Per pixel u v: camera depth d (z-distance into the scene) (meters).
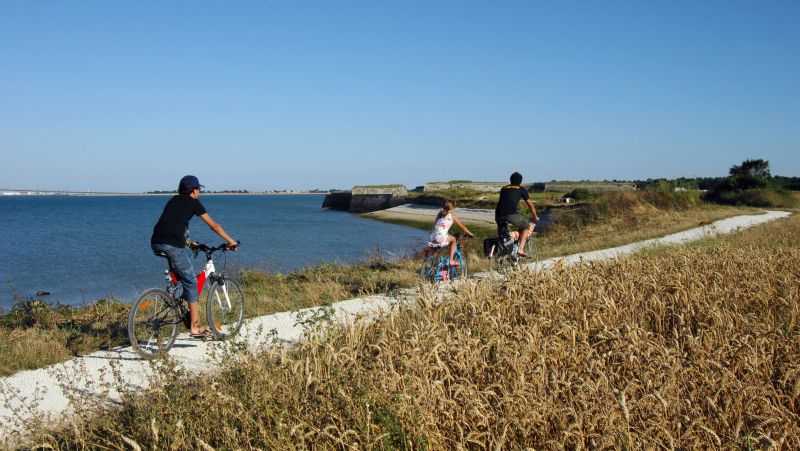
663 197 34.44
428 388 4.70
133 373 6.43
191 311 7.42
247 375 5.27
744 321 6.88
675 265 10.56
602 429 4.41
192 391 5.18
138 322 6.89
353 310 9.34
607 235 24.28
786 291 8.59
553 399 4.80
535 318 6.72
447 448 4.41
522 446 4.33
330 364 5.25
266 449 4.17
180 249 7.27
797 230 21.20
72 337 7.75
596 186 78.06
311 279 13.30
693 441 4.51
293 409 4.60
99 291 19.94
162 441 4.47
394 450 4.21
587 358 5.50
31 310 10.20
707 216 30.12
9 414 5.38
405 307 7.84
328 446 4.27
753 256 11.43
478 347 5.77
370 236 46.06
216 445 4.38
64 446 4.79
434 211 74.56
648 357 5.54
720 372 5.33
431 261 10.74
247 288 12.21
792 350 6.09
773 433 4.50
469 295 7.67
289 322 8.77
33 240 44.56
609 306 7.24
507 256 12.03
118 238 46.22
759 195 46.50
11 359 6.80
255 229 56.59
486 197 71.81
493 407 4.73
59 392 5.91
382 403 4.55
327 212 106.81
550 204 46.88
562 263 9.41
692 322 7.32
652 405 4.70
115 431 4.61
